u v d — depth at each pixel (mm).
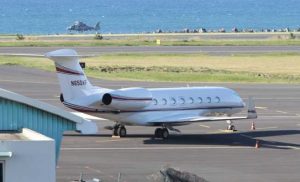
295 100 190250
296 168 109000
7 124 63375
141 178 100312
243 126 150125
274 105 181125
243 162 112812
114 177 100812
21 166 54062
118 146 124562
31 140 54625
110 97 125438
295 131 145125
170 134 138500
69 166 107625
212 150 122750
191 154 118750
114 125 137250
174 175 71688
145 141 129750
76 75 126188
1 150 53625
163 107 132375
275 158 116438
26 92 195875
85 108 126062
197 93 137500
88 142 127500
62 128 64562
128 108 128125
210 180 100000
